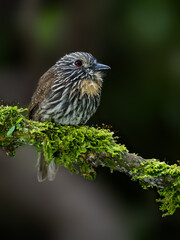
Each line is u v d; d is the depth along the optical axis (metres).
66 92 8.53
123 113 12.50
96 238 10.80
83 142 7.36
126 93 12.59
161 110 12.45
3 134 7.36
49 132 7.44
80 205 11.23
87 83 8.59
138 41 12.39
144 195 12.19
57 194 11.36
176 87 12.40
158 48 12.42
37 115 8.77
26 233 11.35
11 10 13.12
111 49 12.69
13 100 12.47
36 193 11.37
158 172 7.11
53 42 12.54
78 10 12.46
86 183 11.76
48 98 8.59
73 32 12.48
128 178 12.24
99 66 8.67
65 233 10.92
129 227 11.47
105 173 12.25
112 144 7.38
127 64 12.70
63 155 7.47
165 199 7.20
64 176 11.70
